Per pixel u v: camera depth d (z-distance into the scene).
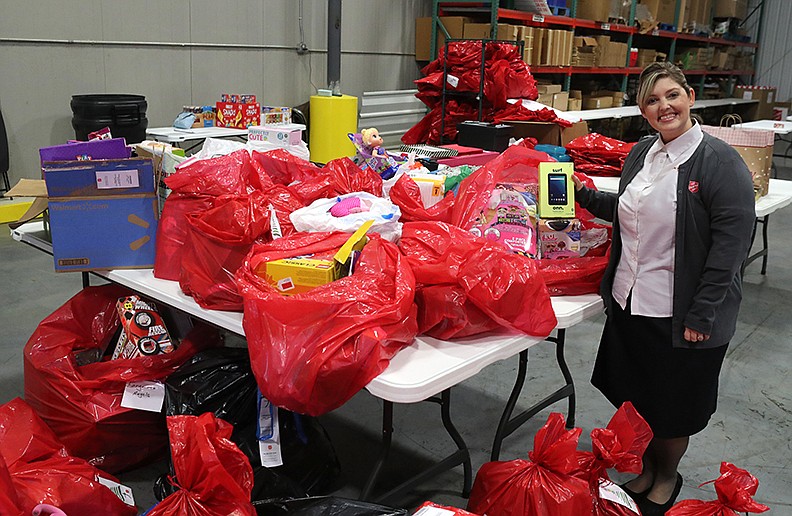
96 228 2.24
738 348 3.75
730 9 11.47
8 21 5.33
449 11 8.12
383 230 2.00
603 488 1.87
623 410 1.83
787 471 2.58
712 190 1.89
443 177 2.56
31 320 3.65
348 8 7.77
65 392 2.25
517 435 2.74
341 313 1.60
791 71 12.59
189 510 1.51
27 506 1.69
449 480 2.42
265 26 7.09
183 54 6.48
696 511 1.68
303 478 2.17
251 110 5.94
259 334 1.66
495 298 1.77
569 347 3.66
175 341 2.46
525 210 2.23
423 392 1.59
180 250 2.20
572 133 5.38
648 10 9.58
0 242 5.00
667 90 1.91
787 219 6.97
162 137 5.44
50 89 5.67
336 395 1.60
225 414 2.08
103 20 5.86
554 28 8.16
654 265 2.03
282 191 2.25
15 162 5.60
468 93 5.66
